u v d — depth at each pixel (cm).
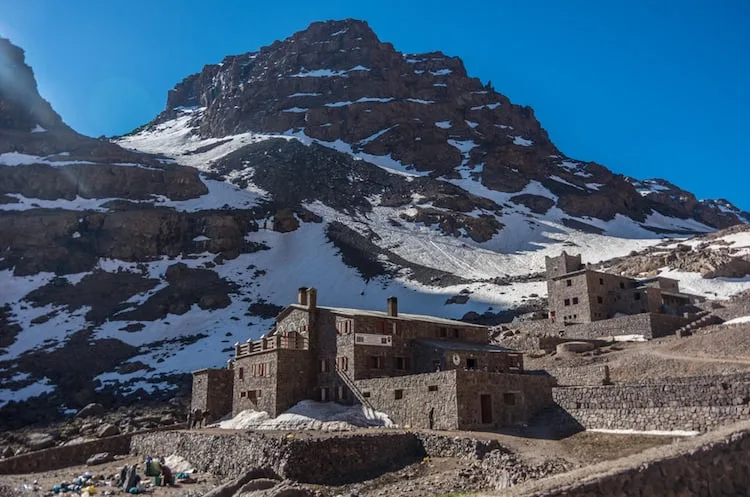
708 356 5078
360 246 16000
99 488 3738
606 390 3794
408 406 4459
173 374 8812
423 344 5528
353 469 3588
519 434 3869
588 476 1769
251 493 2708
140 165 18975
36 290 12512
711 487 1972
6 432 6694
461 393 4066
